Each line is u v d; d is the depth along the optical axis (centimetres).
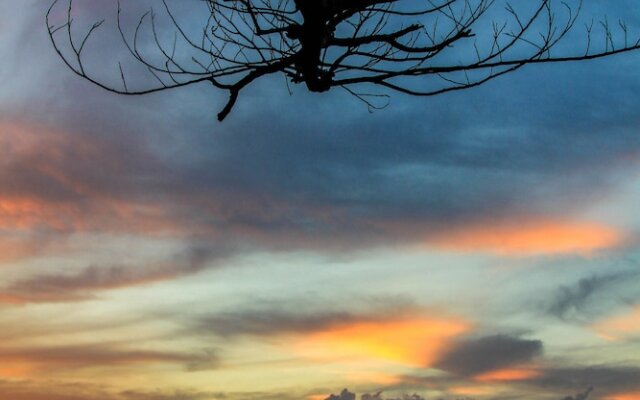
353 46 645
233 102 645
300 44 647
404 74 639
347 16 629
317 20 610
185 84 632
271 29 657
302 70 644
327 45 636
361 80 648
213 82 634
